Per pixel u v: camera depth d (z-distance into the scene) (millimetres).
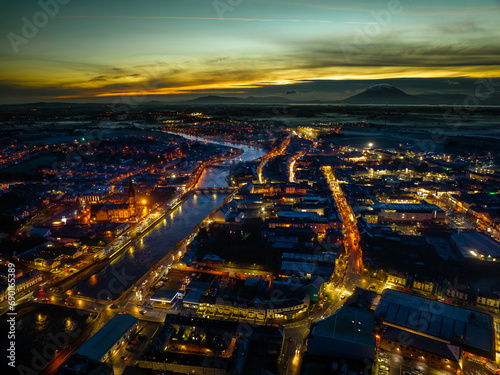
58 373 142375
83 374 143250
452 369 149750
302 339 172250
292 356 160875
